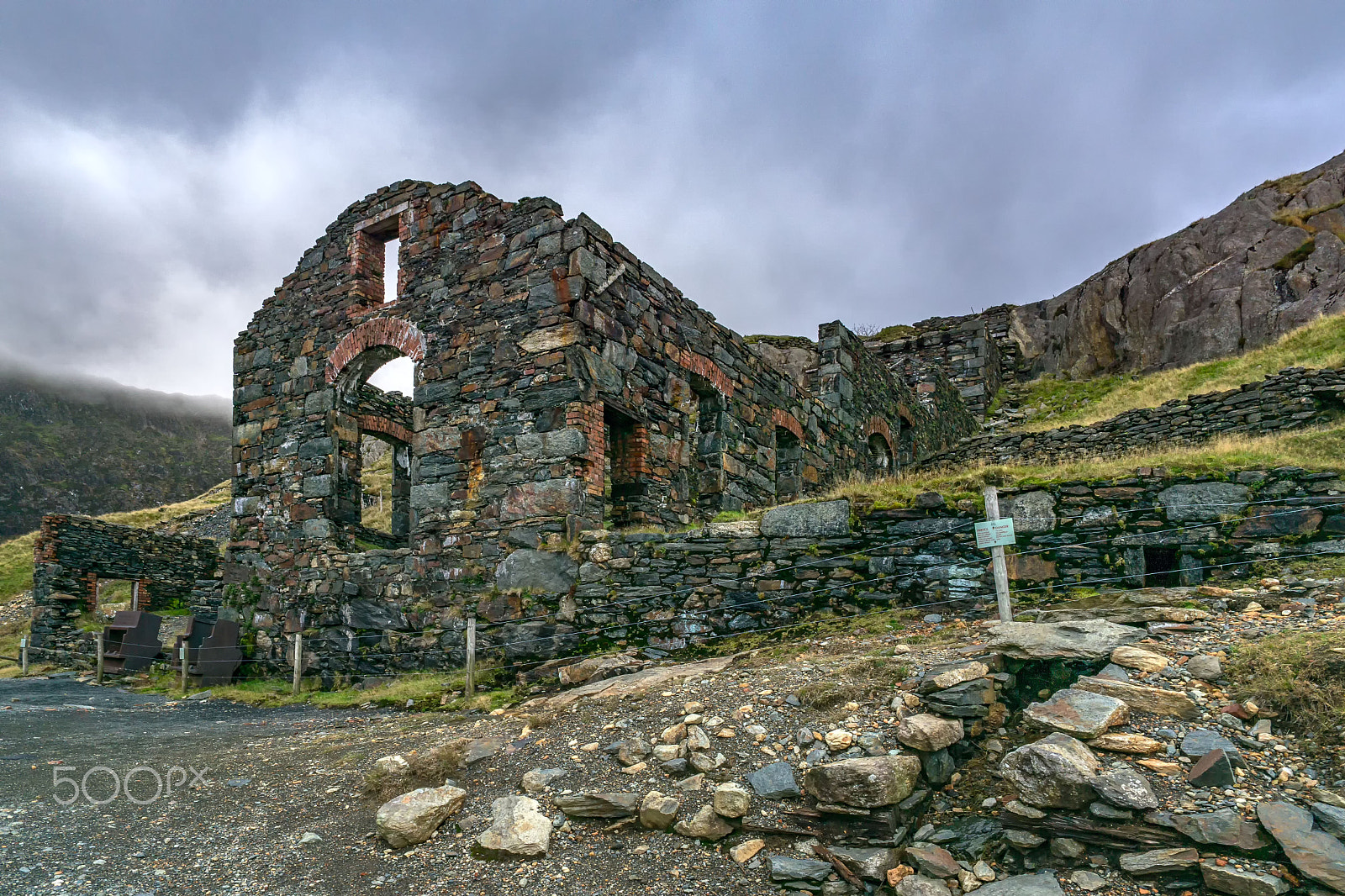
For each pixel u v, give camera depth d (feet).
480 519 31.99
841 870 12.12
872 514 25.46
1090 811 11.96
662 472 34.99
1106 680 14.62
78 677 42.34
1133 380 73.82
